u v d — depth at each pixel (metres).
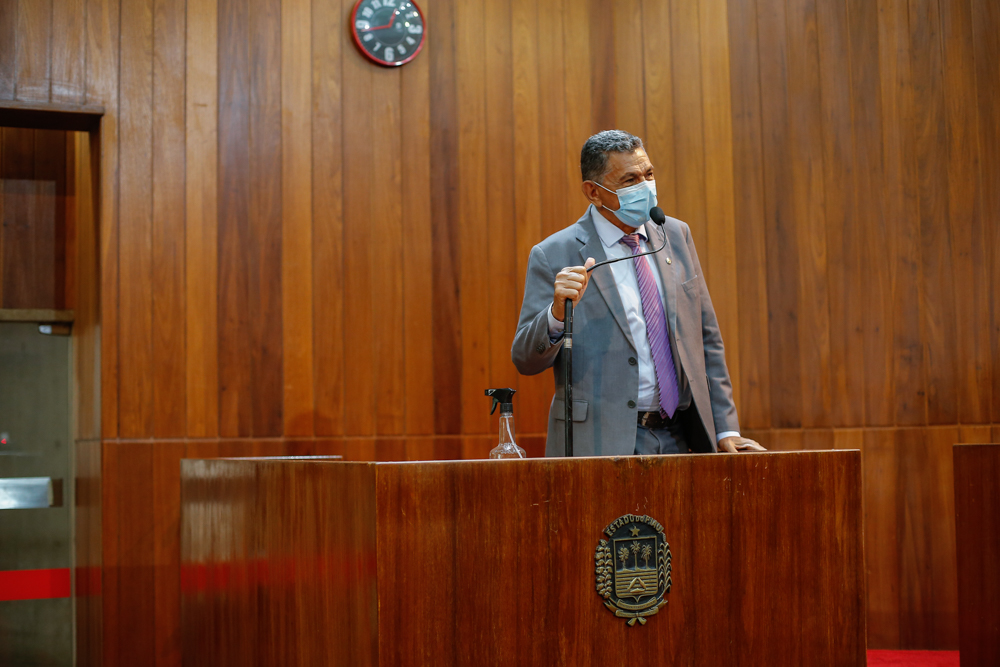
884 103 3.71
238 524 1.96
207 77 3.48
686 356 1.99
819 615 1.54
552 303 1.88
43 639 3.59
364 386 3.54
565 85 3.84
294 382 3.46
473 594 1.36
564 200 3.80
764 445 3.62
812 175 3.72
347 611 1.41
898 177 3.68
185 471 2.49
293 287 3.50
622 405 1.93
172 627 3.25
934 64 3.70
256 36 3.54
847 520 1.57
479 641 1.36
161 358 3.33
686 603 1.47
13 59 3.29
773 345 3.67
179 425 3.32
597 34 3.87
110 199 3.32
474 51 3.78
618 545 1.44
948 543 3.54
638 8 3.87
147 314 3.33
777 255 3.71
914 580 3.53
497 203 3.74
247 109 3.51
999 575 2.58
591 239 2.08
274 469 1.75
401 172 3.66
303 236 3.53
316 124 3.58
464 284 3.68
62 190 3.71
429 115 3.71
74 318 3.70
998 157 3.65
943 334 3.62
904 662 3.30
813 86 3.75
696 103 3.81
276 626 1.71
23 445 3.66
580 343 2.00
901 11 3.72
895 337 3.64
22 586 3.59
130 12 3.41
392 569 1.32
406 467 1.34
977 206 3.65
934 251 3.65
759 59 3.79
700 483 1.50
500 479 1.39
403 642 1.32
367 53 3.63
